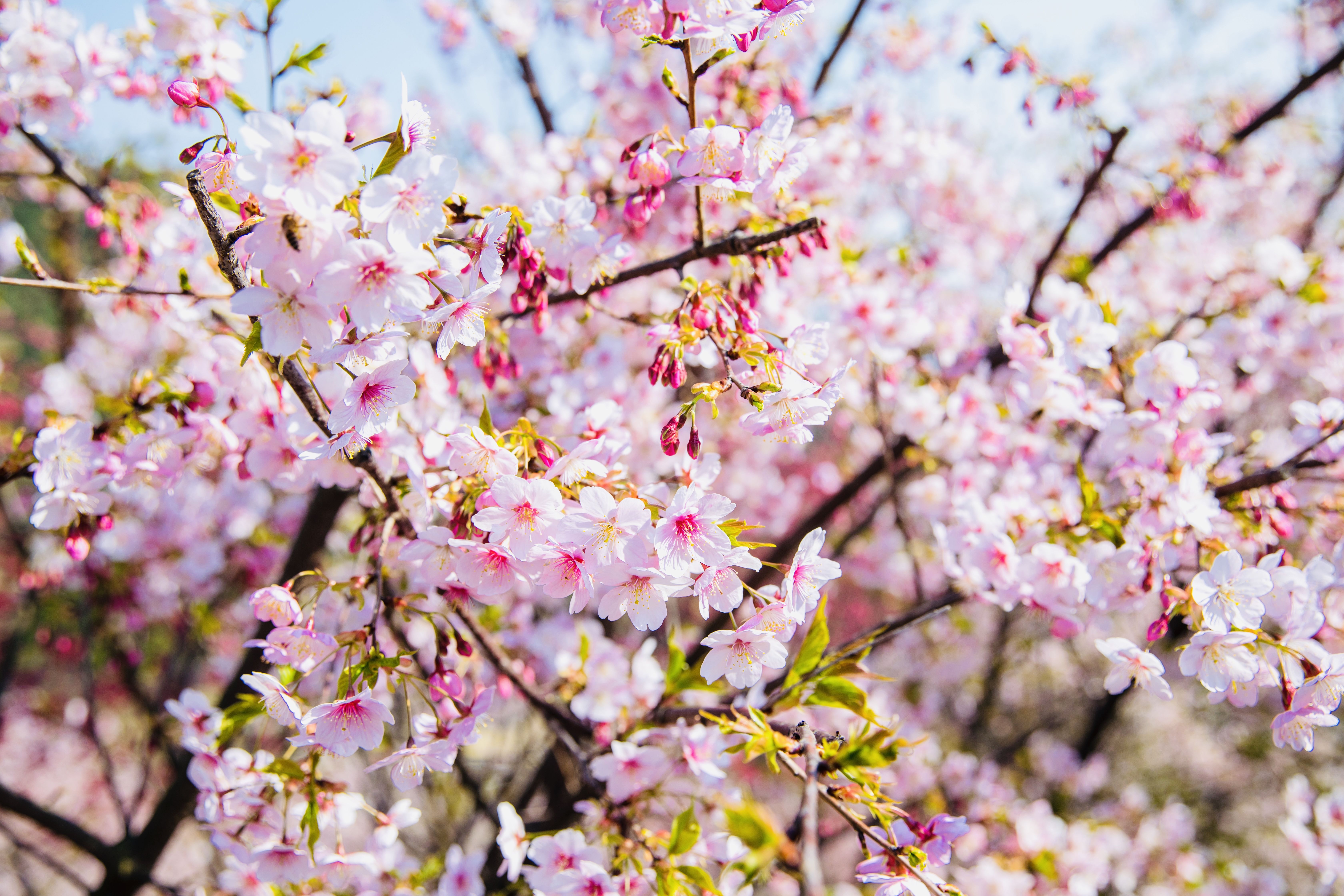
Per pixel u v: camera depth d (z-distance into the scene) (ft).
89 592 16.22
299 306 4.99
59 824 12.06
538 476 5.97
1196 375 9.09
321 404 6.00
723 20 6.20
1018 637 26.63
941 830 6.23
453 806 18.66
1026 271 23.11
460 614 7.72
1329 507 9.52
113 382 19.99
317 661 6.13
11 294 26.27
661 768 7.93
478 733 6.39
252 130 4.54
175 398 8.05
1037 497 11.28
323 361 5.22
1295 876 26.89
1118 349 13.01
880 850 6.23
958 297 17.89
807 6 6.30
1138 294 17.57
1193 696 27.73
